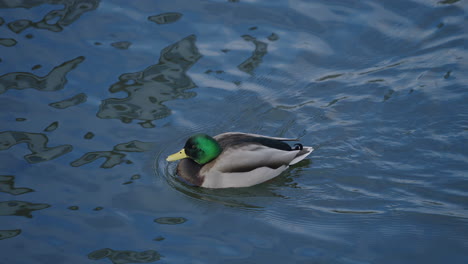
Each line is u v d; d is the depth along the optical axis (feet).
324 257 33.06
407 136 42.34
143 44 50.55
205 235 34.76
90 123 42.93
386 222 35.68
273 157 39.73
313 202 37.81
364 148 41.75
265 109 45.39
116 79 46.98
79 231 34.30
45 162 39.24
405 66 48.75
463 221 35.40
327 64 49.44
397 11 54.60
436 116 43.65
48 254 32.55
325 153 41.60
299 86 47.50
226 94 46.47
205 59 49.47
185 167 40.19
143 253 33.01
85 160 39.81
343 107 45.42
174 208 37.06
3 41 49.52
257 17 54.03
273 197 38.45
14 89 45.19
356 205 37.24
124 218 35.58
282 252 33.45
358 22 53.52
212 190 39.32
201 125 43.62
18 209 35.50
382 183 38.81
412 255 33.19
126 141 41.78
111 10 54.19
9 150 39.93
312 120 44.39
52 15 53.01
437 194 37.58
